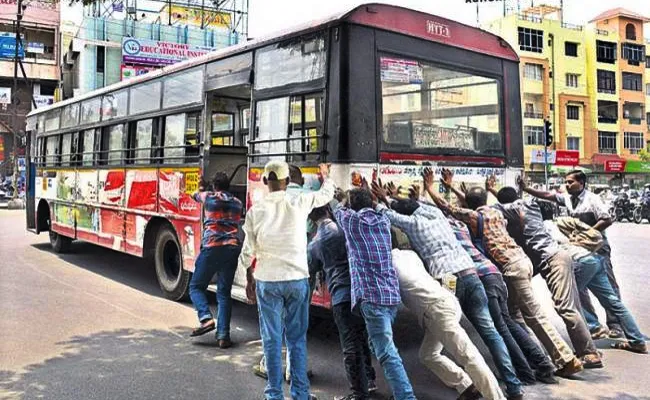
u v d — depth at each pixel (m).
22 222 19.45
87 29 32.94
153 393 4.59
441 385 4.85
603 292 5.92
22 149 36.59
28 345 5.80
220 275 5.92
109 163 9.55
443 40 6.25
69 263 10.91
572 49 46.38
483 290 4.60
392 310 4.16
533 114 44.34
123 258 11.60
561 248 5.47
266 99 6.14
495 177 6.73
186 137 7.59
